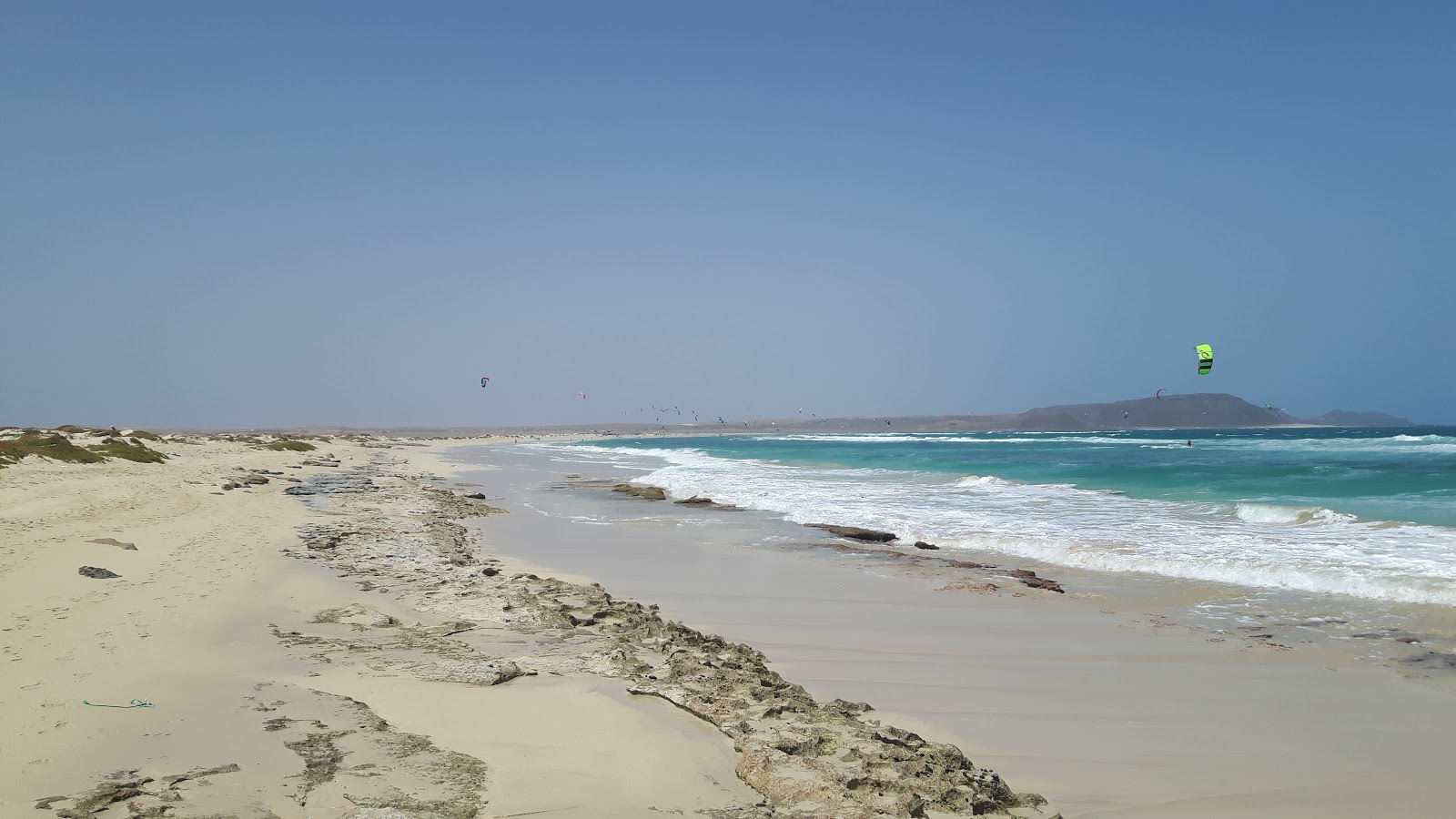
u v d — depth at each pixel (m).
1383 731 7.35
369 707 6.85
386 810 4.90
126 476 26.44
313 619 10.07
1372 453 47.22
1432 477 28.95
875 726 6.92
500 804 5.09
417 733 6.27
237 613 9.93
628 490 31.50
